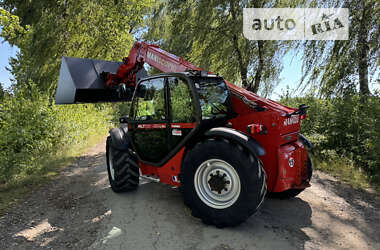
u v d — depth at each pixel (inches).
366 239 112.2
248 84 366.9
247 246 106.3
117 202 155.5
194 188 123.6
